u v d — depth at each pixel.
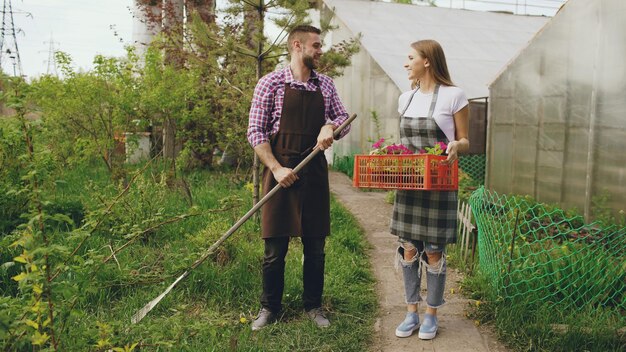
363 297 4.35
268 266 3.77
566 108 7.77
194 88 8.88
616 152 6.95
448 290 4.60
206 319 3.73
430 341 3.62
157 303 3.73
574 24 7.66
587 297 4.02
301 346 3.51
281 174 3.60
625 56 6.89
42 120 2.57
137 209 5.37
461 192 9.24
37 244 2.32
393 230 3.73
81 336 2.66
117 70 8.34
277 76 3.74
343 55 7.32
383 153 3.58
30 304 2.37
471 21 17.81
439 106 3.53
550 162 8.09
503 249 4.60
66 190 7.29
